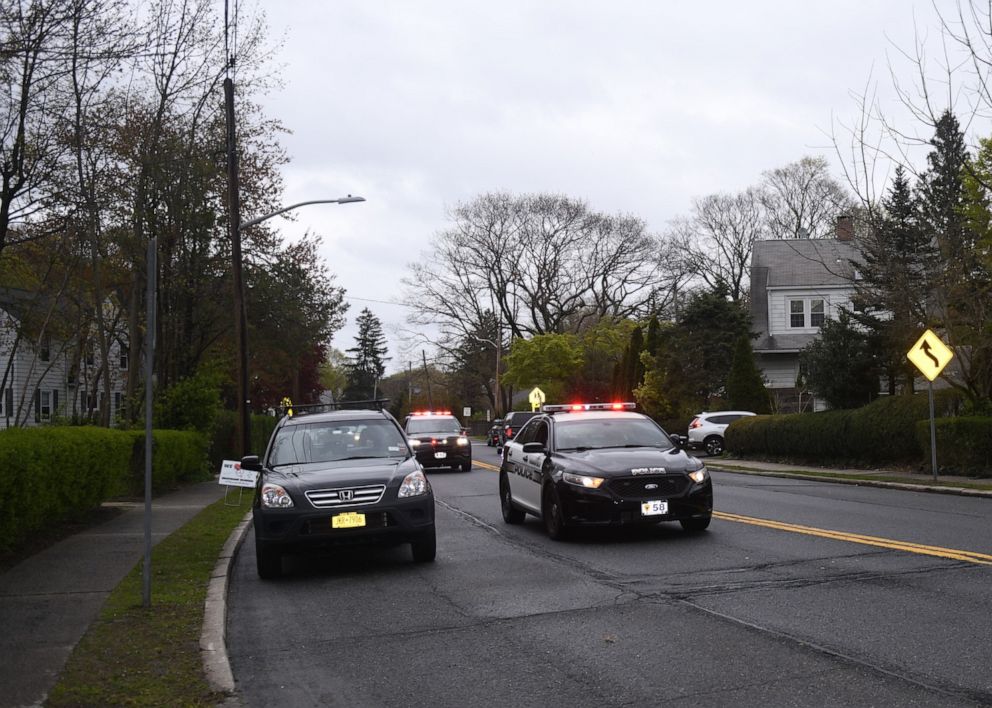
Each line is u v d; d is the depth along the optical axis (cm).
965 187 2300
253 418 3847
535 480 1353
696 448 3616
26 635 746
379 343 12206
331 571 1113
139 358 3019
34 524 1180
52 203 1911
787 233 6359
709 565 1015
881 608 771
